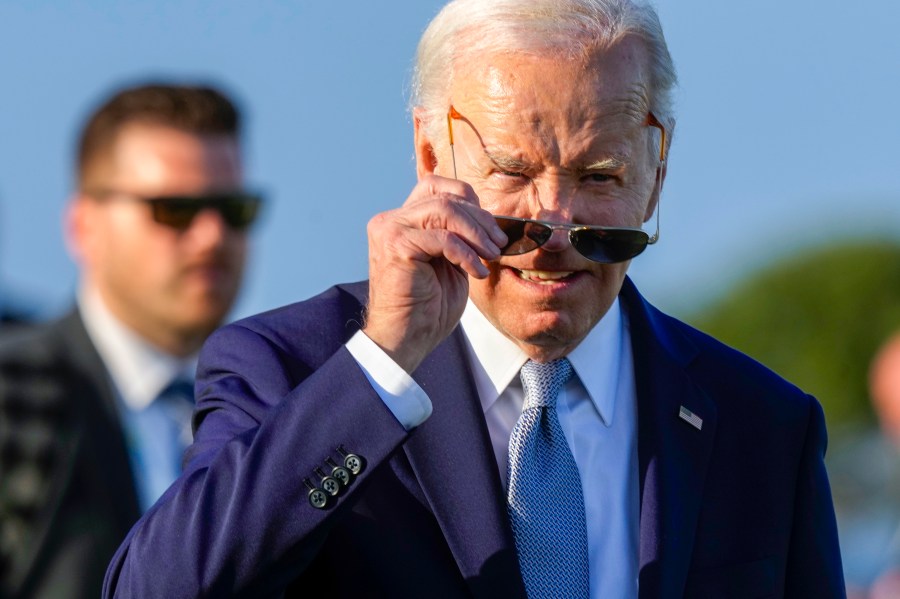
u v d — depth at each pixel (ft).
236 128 37.11
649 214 24.98
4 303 38.09
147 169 35.58
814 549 24.48
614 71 22.84
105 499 32.19
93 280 35.19
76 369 33.58
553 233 22.54
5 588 31.01
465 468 22.90
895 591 45.50
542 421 23.72
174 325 34.99
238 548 20.92
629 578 23.06
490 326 24.06
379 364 21.75
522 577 22.56
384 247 21.80
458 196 21.95
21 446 32.04
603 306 23.38
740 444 24.45
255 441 21.47
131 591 21.25
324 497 21.15
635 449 24.09
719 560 23.53
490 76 22.82
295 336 24.11
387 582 22.21
